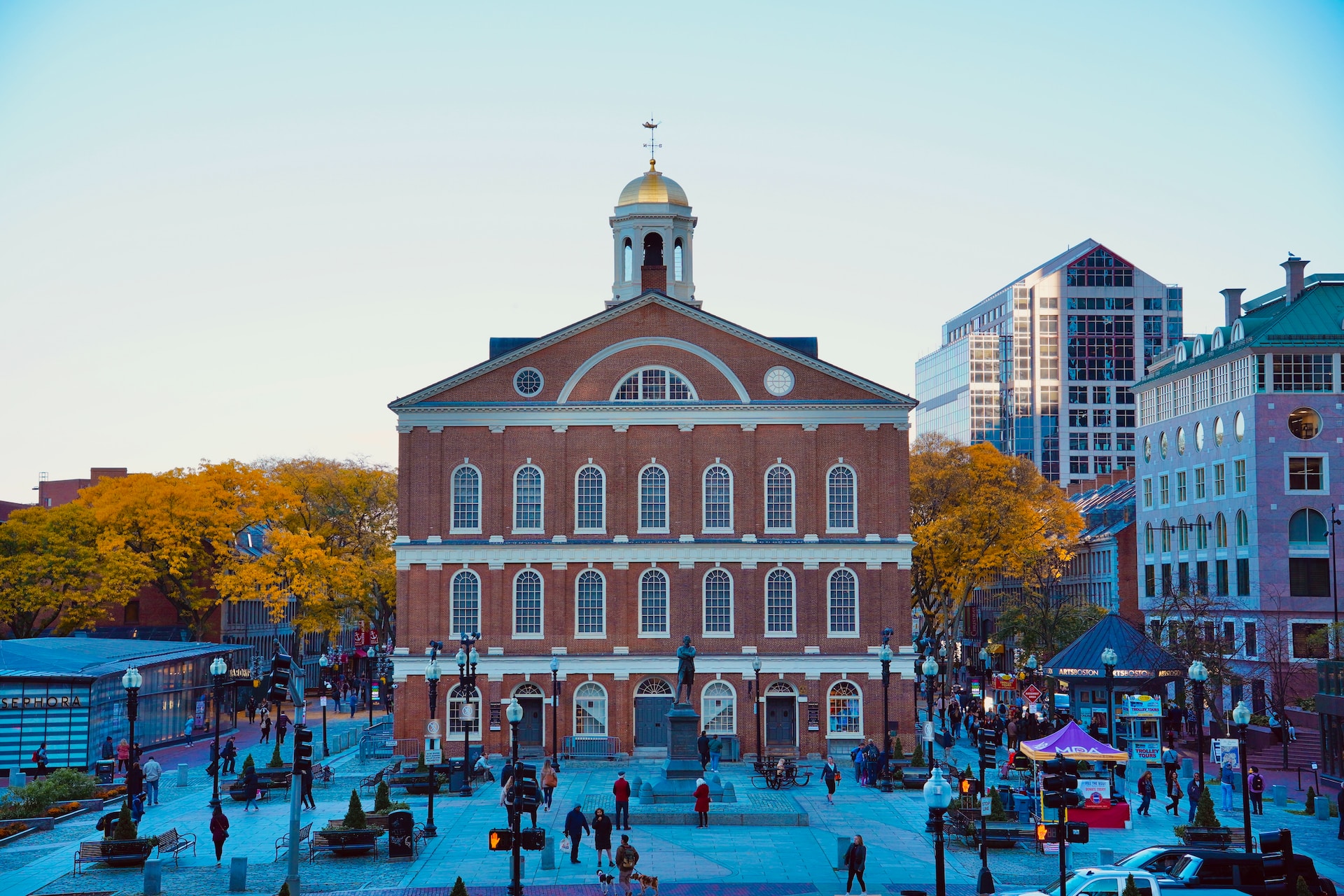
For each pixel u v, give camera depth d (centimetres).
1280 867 3816
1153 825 5566
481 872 4716
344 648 16938
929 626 11156
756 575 8062
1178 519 10900
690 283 9519
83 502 11212
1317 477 9450
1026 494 10794
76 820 5800
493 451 8138
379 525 12269
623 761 7812
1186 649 8450
